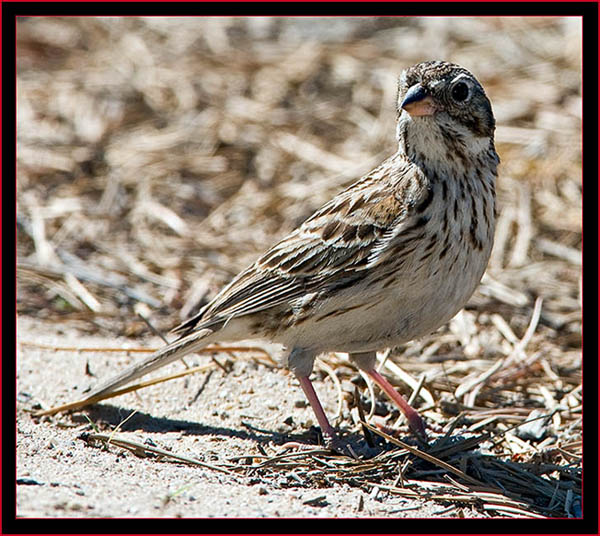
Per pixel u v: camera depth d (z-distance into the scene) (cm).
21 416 1070
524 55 1966
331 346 1013
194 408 1104
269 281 1014
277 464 956
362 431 1048
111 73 1967
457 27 2072
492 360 1256
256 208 1602
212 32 2112
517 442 1054
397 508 891
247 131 1783
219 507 830
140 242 1530
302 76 1941
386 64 1969
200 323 1048
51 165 1691
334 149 1744
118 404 1103
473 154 966
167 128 1803
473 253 967
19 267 1456
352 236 977
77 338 1287
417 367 1224
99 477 868
